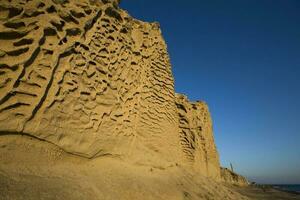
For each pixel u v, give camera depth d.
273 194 26.20
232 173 36.88
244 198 14.58
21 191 4.00
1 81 4.70
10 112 4.72
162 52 11.43
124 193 6.13
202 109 20.56
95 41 7.24
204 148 17.81
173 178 9.46
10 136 4.68
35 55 5.34
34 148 5.02
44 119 5.27
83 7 6.96
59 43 5.89
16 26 5.16
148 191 6.94
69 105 5.94
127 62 8.77
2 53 4.83
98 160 6.61
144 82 9.73
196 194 9.38
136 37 10.09
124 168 7.24
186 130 15.21
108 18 7.99
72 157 5.87
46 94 5.39
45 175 4.82
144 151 8.70
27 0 5.41
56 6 6.00
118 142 7.48
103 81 7.34
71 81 6.09
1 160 4.42
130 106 8.55
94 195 5.16
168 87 11.47
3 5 5.02
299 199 23.70
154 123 9.86
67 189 4.77
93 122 6.62
